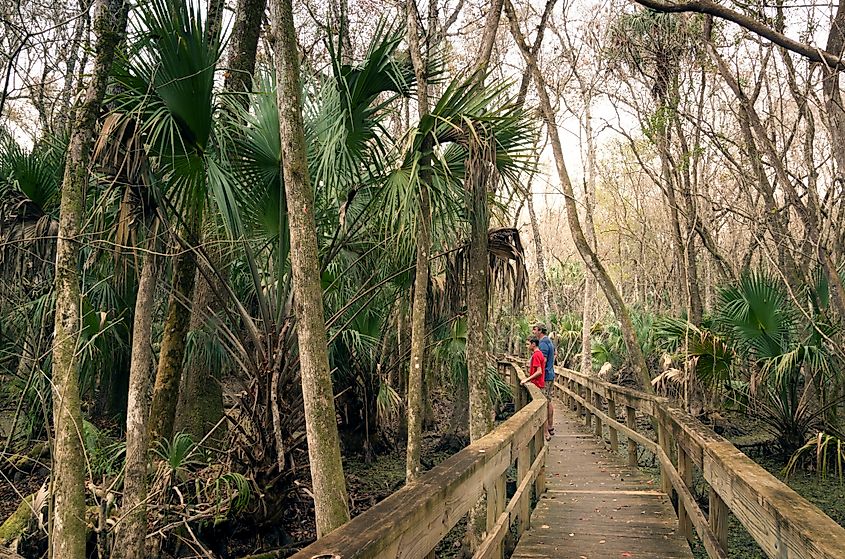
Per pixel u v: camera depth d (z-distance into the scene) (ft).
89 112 15.46
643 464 38.09
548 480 26.68
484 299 23.49
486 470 12.81
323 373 13.04
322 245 25.59
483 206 21.61
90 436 23.36
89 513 20.53
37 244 27.53
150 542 20.54
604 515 20.58
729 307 37.45
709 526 12.77
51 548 15.06
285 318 22.02
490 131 20.11
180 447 21.33
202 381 28.35
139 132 16.21
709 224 55.98
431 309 28.81
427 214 20.97
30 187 28.12
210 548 22.67
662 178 56.13
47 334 26.35
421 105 21.49
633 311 76.54
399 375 40.06
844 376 34.40
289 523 25.11
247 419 26.08
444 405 54.08
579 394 50.06
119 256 18.65
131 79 16.89
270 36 14.11
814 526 6.42
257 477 22.85
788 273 36.86
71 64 27.17
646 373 41.09
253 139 20.16
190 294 21.67
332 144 19.31
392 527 7.23
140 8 15.57
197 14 16.35
